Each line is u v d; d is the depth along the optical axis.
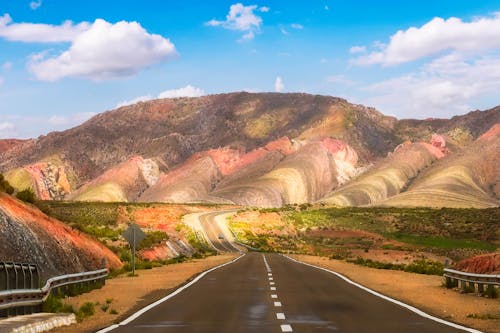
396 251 112.31
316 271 39.91
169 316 16.14
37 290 15.53
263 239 148.00
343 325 14.24
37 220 35.16
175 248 78.88
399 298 21.25
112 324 14.55
